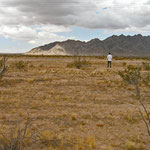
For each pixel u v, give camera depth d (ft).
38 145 13.61
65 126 18.70
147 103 27.91
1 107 24.00
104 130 18.08
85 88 37.32
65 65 93.09
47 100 27.02
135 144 15.35
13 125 18.35
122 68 77.77
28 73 56.95
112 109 24.61
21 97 28.99
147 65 73.36
